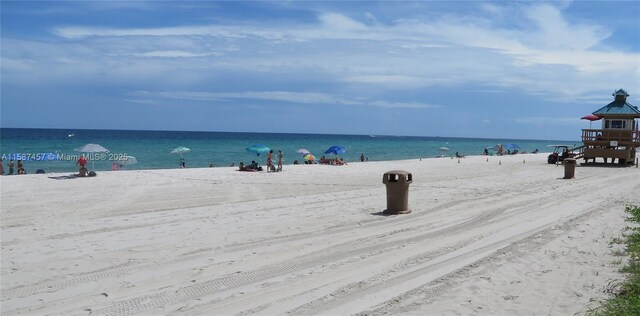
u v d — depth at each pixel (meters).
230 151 75.38
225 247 9.32
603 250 8.93
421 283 6.89
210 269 7.72
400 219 12.64
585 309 5.79
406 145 125.00
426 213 13.66
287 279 7.13
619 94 39.56
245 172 30.38
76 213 14.06
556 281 6.96
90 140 108.94
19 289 6.72
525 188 20.64
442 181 24.14
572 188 20.81
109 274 7.45
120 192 19.39
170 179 25.14
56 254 8.76
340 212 13.88
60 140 104.44
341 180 25.06
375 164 40.16
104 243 9.71
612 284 6.74
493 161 46.12
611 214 13.44
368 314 5.68
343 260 8.25
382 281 7.00
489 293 6.43
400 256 8.52
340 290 6.59
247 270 7.64
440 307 5.90
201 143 108.75
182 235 10.52
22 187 20.89
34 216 13.53
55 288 6.77
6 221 12.67
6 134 145.00
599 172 31.81
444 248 9.15
